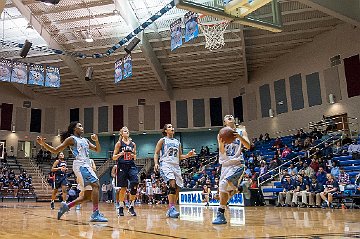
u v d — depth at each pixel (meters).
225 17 7.85
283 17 16.28
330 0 13.44
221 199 4.52
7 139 25.17
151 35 18.61
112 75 23.05
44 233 3.40
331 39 18.06
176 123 25.42
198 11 7.62
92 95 27.09
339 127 17.31
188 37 12.42
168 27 17.91
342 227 3.89
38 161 24.67
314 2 12.95
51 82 17.00
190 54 19.98
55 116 27.20
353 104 16.92
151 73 22.64
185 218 5.77
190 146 26.48
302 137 17.28
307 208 10.23
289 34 18.05
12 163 23.55
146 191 17.84
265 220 5.12
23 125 25.89
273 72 21.39
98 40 19.16
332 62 18.00
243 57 19.39
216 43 14.56
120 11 15.92
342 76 17.52
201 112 25.17
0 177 20.34
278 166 14.33
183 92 25.73
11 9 16.61
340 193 10.10
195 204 14.19
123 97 26.77
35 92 26.39
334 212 7.70
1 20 17.38
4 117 25.25
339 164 12.12
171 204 6.11
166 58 20.73
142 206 13.19
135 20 17.12
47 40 18.11
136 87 25.36
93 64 21.34
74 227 4.07
